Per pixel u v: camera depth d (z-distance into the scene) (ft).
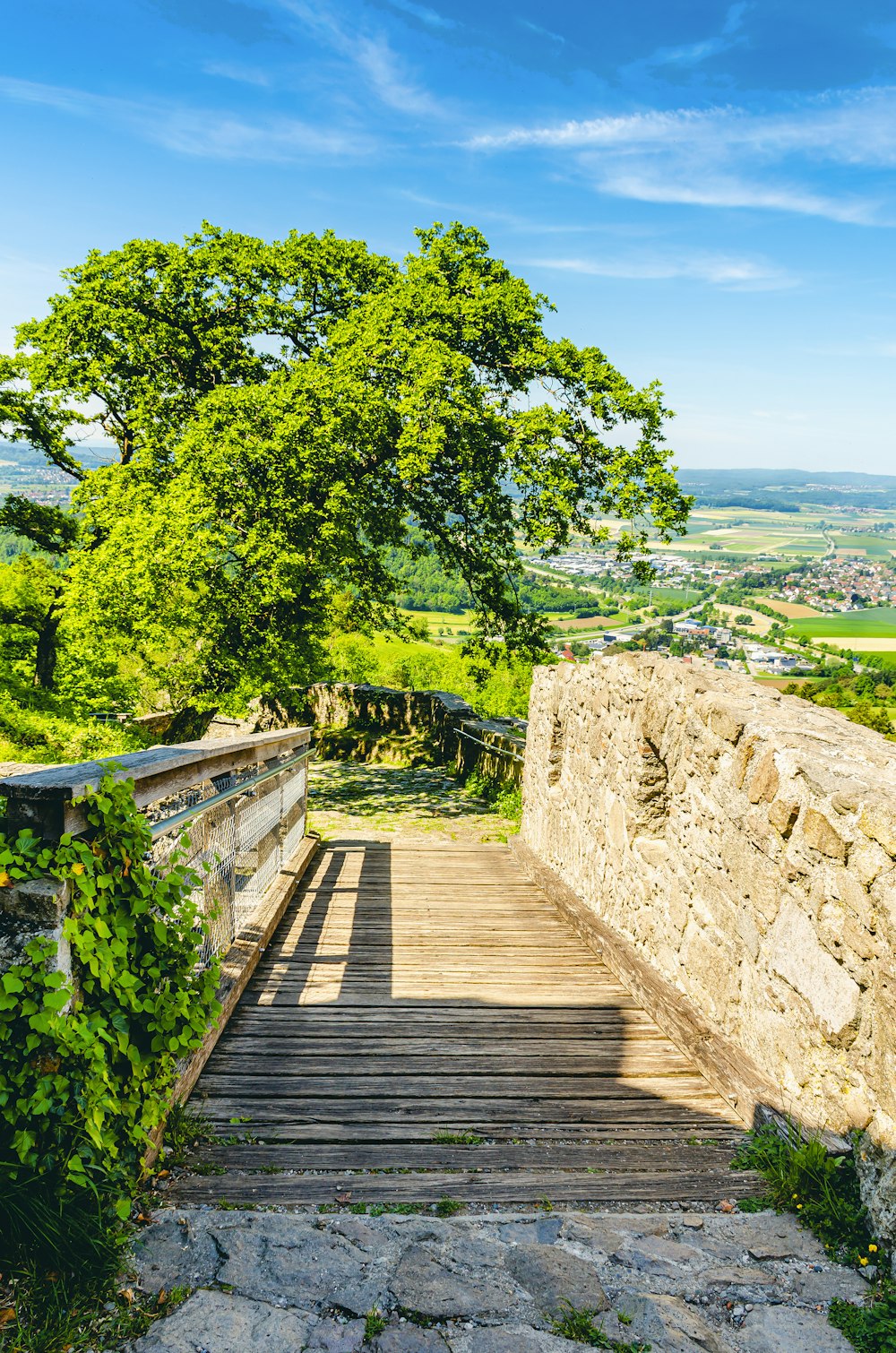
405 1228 7.66
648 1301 6.81
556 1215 8.04
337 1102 10.68
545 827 26.61
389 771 47.73
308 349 46.96
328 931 18.52
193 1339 6.14
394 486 44.24
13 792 7.20
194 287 44.45
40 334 44.60
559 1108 10.78
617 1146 9.83
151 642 42.65
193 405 47.06
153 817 12.85
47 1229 6.45
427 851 28.02
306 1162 9.16
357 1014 13.75
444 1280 6.92
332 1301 6.63
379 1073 11.60
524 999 14.76
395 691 55.98
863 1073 8.75
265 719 61.72
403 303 40.37
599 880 20.43
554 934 19.13
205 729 48.93
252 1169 8.94
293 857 23.86
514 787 38.24
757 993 11.60
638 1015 14.19
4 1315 6.14
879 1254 7.50
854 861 9.30
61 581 48.88
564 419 39.06
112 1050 7.77
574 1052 12.59
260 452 37.01
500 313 40.57
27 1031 6.89
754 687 15.35
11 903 7.11
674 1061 12.37
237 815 15.88
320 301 46.73
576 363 39.45
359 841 29.09
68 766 8.28
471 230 43.34
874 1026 8.60
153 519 37.63
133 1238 7.23
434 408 36.86
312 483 39.11
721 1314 6.78
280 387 38.99
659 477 38.65
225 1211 7.80
